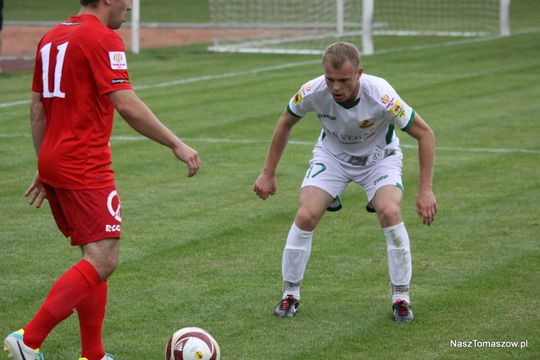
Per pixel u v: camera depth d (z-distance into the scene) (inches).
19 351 347.6
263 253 553.0
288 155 843.4
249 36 2094.0
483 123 992.2
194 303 465.7
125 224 616.7
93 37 357.1
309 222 440.1
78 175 360.8
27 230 605.0
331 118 442.0
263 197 464.4
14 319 443.8
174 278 506.0
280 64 1588.3
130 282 498.3
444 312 448.5
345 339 415.2
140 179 752.3
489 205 659.4
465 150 856.3
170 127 979.9
